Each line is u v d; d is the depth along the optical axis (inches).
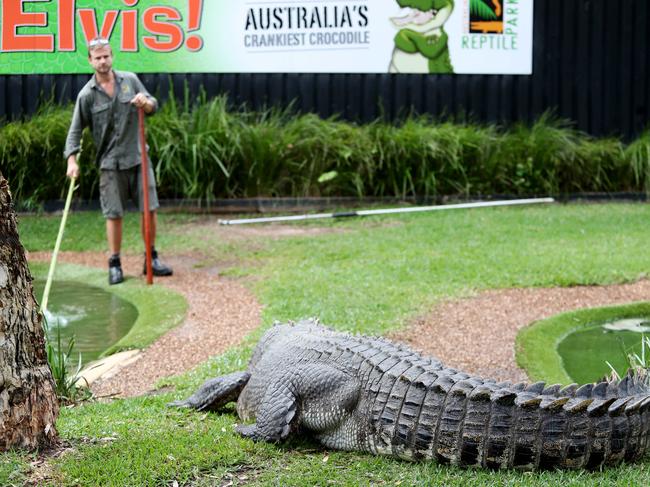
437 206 461.7
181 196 482.0
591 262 326.0
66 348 250.1
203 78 513.7
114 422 175.8
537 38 526.6
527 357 221.9
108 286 325.4
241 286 310.2
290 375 164.4
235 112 507.2
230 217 460.4
